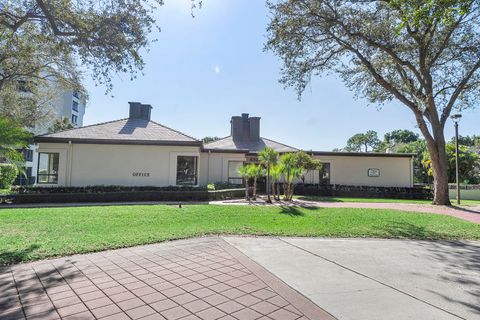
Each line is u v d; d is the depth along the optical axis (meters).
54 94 23.12
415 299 3.46
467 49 13.79
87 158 15.97
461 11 6.30
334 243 6.32
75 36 9.85
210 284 3.91
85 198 13.65
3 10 10.52
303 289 3.74
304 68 14.18
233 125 25.06
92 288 3.76
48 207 11.64
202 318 2.98
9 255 5.04
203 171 19.44
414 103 14.82
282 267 4.62
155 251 5.55
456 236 7.33
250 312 3.12
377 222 9.05
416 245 6.30
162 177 16.36
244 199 16.05
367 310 3.17
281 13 12.93
